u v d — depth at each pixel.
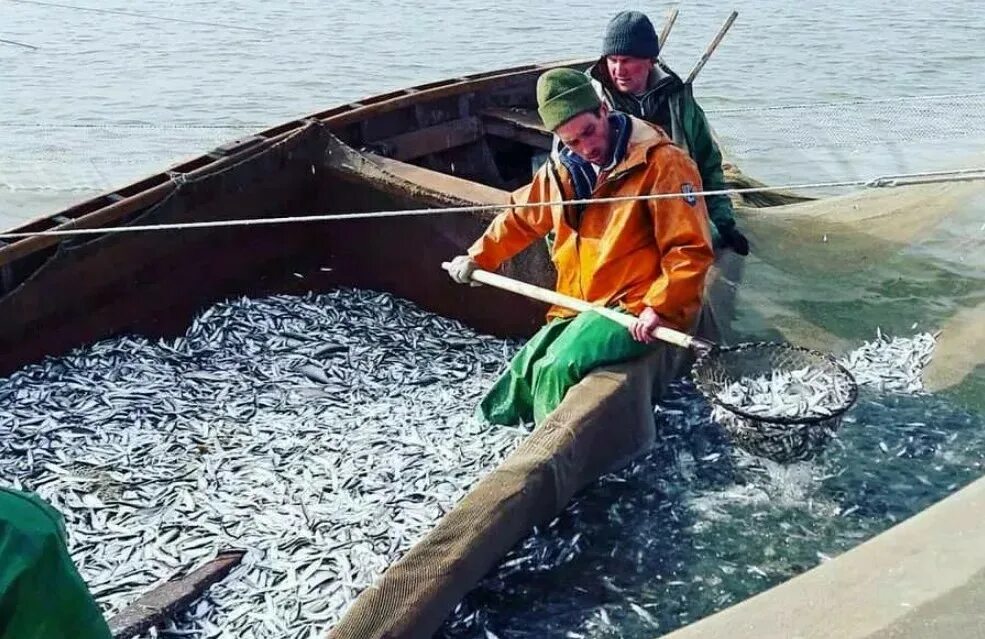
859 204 7.76
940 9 22.73
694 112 6.81
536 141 9.45
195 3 26.91
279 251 8.14
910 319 6.87
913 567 3.81
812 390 5.38
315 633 4.52
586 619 4.69
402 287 8.14
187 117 17.67
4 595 2.48
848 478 5.64
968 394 6.31
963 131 12.00
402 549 5.06
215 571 4.86
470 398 6.67
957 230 7.49
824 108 13.71
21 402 6.40
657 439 5.90
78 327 6.98
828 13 22.78
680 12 23.67
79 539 5.23
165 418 6.38
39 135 16.00
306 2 26.97
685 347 5.51
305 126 8.16
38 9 26.06
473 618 4.68
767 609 3.77
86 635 2.70
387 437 6.15
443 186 7.59
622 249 5.79
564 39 22.62
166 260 7.37
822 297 7.02
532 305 7.43
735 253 6.91
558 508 5.13
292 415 6.45
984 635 3.46
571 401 5.36
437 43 22.56
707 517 5.33
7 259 6.47
